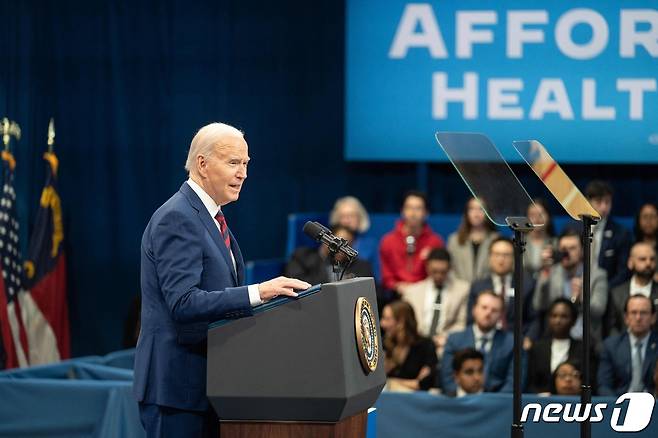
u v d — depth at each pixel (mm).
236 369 5219
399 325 10867
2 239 13227
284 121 14945
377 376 5543
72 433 9016
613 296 11492
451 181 14570
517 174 14297
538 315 11562
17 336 13297
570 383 10148
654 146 13633
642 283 11430
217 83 14945
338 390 5082
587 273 6684
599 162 13750
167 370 5539
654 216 12445
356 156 14078
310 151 14938
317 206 14977
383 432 9219
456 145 6473
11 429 9102
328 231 5625
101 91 14961
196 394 5551
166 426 5555
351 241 13016
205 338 5555
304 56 14891
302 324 5148
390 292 12492
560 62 13711
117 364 11234
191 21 14945
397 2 13945
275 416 5223
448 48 13867
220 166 5594
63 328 14430
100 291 15094
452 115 13891
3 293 13156
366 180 14844
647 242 12461
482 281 11719
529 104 13773
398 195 14781
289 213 15000
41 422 9062
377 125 14023
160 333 5578
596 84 13695
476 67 13828
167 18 14938
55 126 14945
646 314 10320
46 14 14820
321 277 12227
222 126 5680
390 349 10906
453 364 10312
